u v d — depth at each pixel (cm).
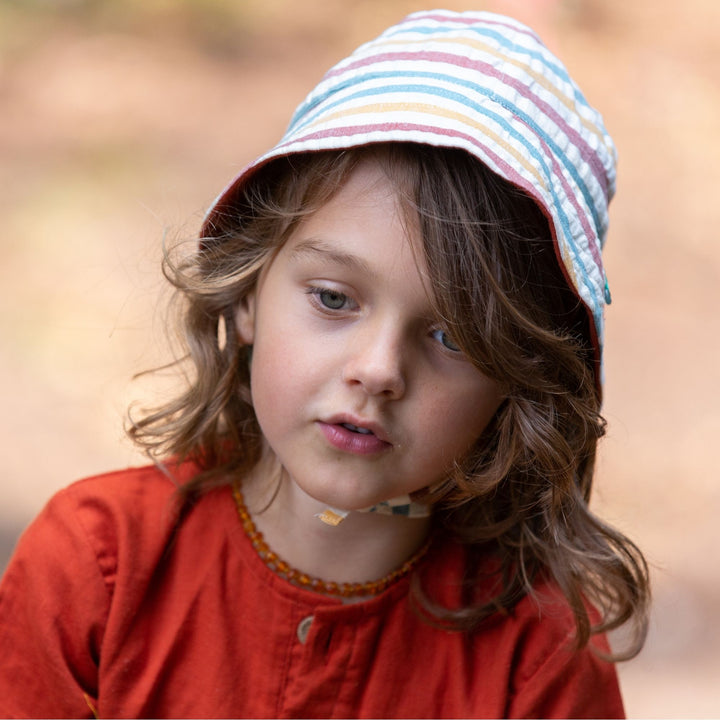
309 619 237
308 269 212
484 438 233
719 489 591
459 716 238
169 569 244
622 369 691
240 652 238
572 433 234
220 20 975
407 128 206
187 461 257
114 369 584
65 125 815
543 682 242
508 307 212
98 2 968
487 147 206
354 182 212
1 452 528
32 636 236
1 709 235
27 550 243
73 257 681
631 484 590
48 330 616
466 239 211
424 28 233
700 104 955
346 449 213
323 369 211
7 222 704
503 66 221
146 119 837
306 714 235
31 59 888
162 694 235
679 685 456
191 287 241
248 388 253
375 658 239
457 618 243
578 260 218
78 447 539
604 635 259
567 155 223
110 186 752
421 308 208
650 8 1076
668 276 784
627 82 976
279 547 242
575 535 246
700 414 660
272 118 865
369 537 240
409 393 211
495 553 256
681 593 511
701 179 884
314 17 1010
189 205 738
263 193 234
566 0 1052
